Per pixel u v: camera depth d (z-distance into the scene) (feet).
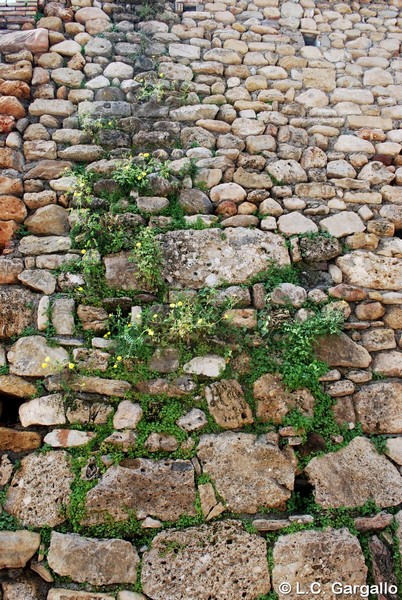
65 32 13.33
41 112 12.23
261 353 10.39
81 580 8.61
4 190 11.23
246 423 9.93
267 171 12.31
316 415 10.15
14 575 8.64
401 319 11.21
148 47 13.50
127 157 12.02
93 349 10.06
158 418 9.73
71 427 9.56
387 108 13.73
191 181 11.92
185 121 12.76
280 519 9.30
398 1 15.39
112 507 9.05
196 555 8.87
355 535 9.32
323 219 11.96
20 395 9.75
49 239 10.96
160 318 10.38
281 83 13.57
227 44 13.88
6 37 12.82
